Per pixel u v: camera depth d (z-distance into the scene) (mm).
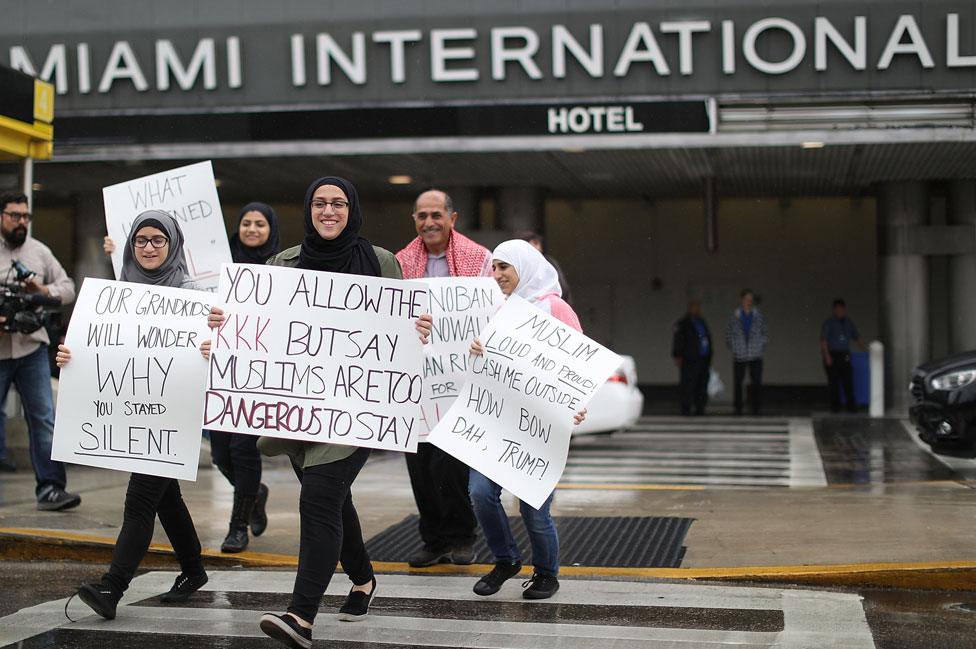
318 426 5449
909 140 16250
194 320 5758
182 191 7770
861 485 10688
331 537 5195
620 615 5828
